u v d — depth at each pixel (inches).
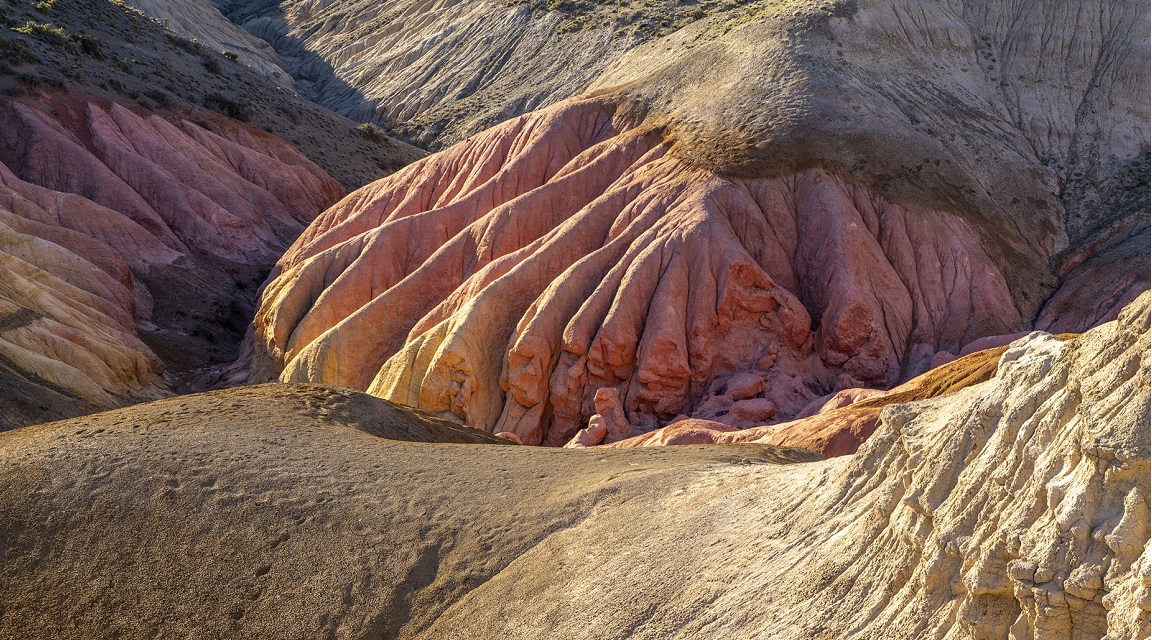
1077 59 2485.2
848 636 399.2
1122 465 329.1
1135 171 2193.7
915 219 1870.1
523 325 1667.1
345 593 573.0
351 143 3545.8
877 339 1699.1
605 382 1628.9
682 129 2009.1
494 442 961.5
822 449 1101.1
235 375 1963.6
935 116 2160.4
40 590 614.9
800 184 1888.5
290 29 5521.7
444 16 4682.6
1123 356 351.6
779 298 1701.5
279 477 669.3
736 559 479.2
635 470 645.9
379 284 1943.9
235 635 568.1
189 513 641.6
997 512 373.1
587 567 525.3
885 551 415.8
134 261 2285.9
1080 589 325.7
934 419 448.5
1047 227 2048.5
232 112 3166.8
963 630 360.8
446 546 586.9
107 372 1594.5
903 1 2434.8
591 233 1835.6
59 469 688.4
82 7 3309.5
